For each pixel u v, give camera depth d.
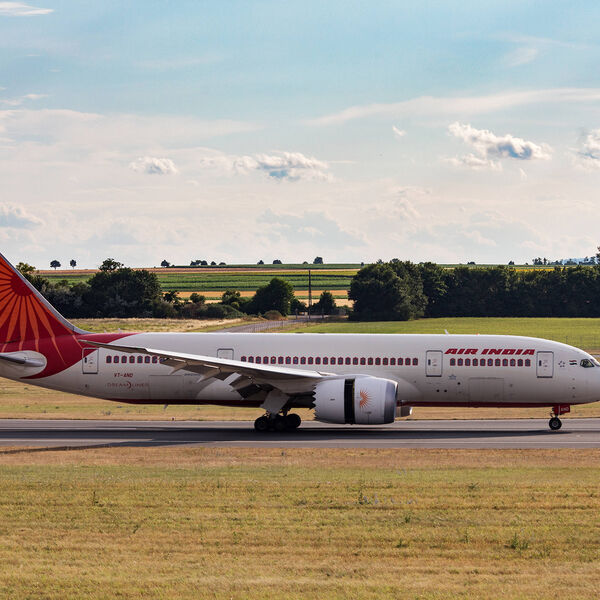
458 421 134.12
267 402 117.50
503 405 120.75
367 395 110.44
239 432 117.50
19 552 50.91
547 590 43.53
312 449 98.50
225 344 122.06
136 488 71.06
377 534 55.47
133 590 43.19
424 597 42.16
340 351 120.56
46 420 132.62
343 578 45.59
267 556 50.12
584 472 81.00
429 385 119.69
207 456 92.75
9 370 122.62
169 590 43.19
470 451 97.00
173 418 136.62
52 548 51.84
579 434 115.38
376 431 119.19
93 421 131.62
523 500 66.50
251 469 82.75
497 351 119.56
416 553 50.97
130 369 121.62
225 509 62.78
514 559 49.88
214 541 53.47
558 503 65.38
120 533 55.56
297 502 65.31
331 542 53.38
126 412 146.00
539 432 118.19
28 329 123.50
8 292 123.00
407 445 102.62
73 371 122.31
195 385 121.25
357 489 70.69
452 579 45.53
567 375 118.12
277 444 103.38
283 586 43.91
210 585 44.03
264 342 121.81
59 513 61.50
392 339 121.56
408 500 66.31
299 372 113.81
